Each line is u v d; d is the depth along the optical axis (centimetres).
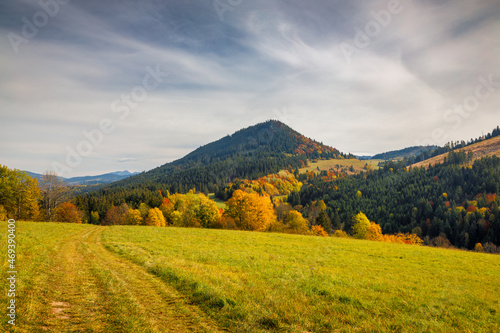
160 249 2066
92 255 1684
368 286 1357
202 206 7012
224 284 1114
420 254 2703
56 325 672
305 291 1138
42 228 2914
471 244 10669
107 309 805
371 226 7944
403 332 811
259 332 735
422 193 17288
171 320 774
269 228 6438
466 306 1157
